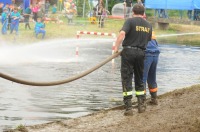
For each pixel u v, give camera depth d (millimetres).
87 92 13883
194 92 11188
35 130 8852
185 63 23734
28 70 18594
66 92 13766
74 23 38406
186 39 40938
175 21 44875
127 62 9555
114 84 15711
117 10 44594
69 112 10945
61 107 11547
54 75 17281
